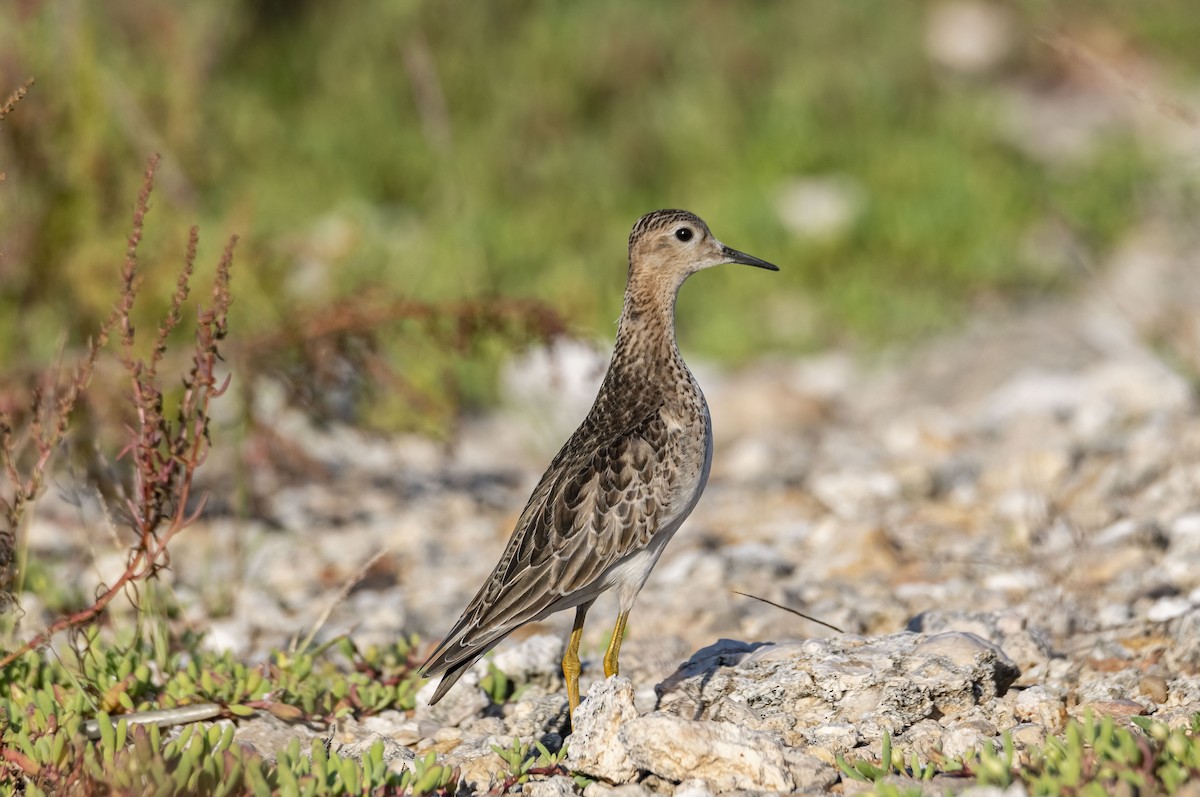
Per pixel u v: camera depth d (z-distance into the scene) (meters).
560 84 24.02
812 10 27.05
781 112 24.00
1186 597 10.06
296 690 8.98
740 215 21.36
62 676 9.01
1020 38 28.33
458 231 18.77
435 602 11.70
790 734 7.98
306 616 11.44
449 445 14.95
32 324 14.09
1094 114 26.42
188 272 8.59
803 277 20.53
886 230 21.11
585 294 18.45
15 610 9.21
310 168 21.69
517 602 8.37
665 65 25.20
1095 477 12.72
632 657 9.83
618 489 8.57
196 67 18.06
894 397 17.81
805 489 14.13
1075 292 19.95
